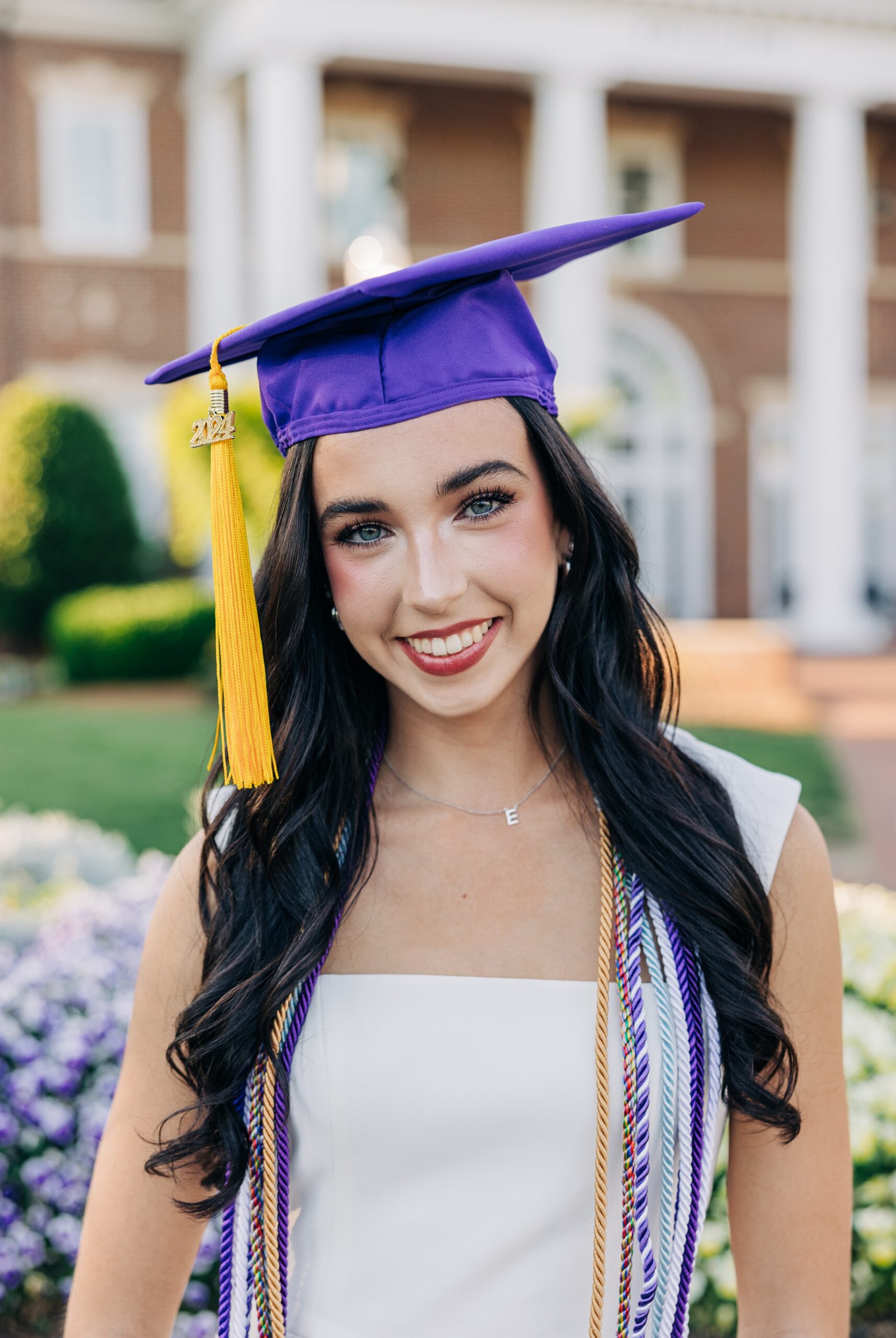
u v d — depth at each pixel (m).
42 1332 2.80
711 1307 2.70
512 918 1.37
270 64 12.60
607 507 1.40
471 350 1.29
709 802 1.40
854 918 3.31
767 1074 1.32
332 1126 1.29
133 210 14.73
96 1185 1.38
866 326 17.36
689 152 16.41
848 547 15.01
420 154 15.36
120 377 14.77
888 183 17.23
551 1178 1.27
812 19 13.97
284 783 1.39
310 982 1.32
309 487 1.34
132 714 10.73
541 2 13.13
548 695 1.47
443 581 1.27
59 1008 2.88
